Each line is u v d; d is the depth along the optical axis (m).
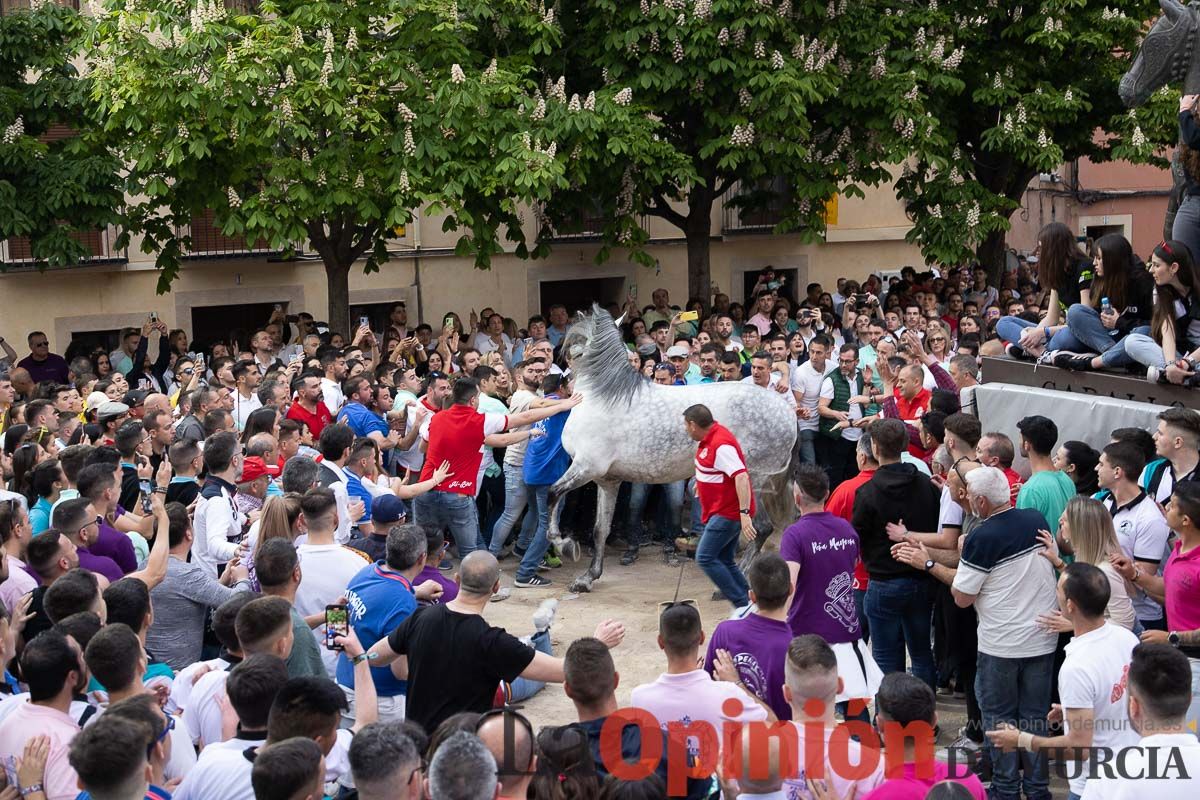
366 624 6.67
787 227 16.81
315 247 15.62
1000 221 17.33
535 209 16.84
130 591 5.99
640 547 12.91
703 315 17.89
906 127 16.16
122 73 13.25
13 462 8.70
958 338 15.74
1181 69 8.57
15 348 17.81
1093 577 5.74
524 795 4.52
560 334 18.14
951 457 7.89
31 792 4.98
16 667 6.52
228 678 4.98
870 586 7.85
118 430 9.38
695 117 16.95
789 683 5.21
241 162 14.13
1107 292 8.78
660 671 9.27
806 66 15.65
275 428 9.77
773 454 11.06
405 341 13.92
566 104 14.55
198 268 19.19
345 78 13.49
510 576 11.90
